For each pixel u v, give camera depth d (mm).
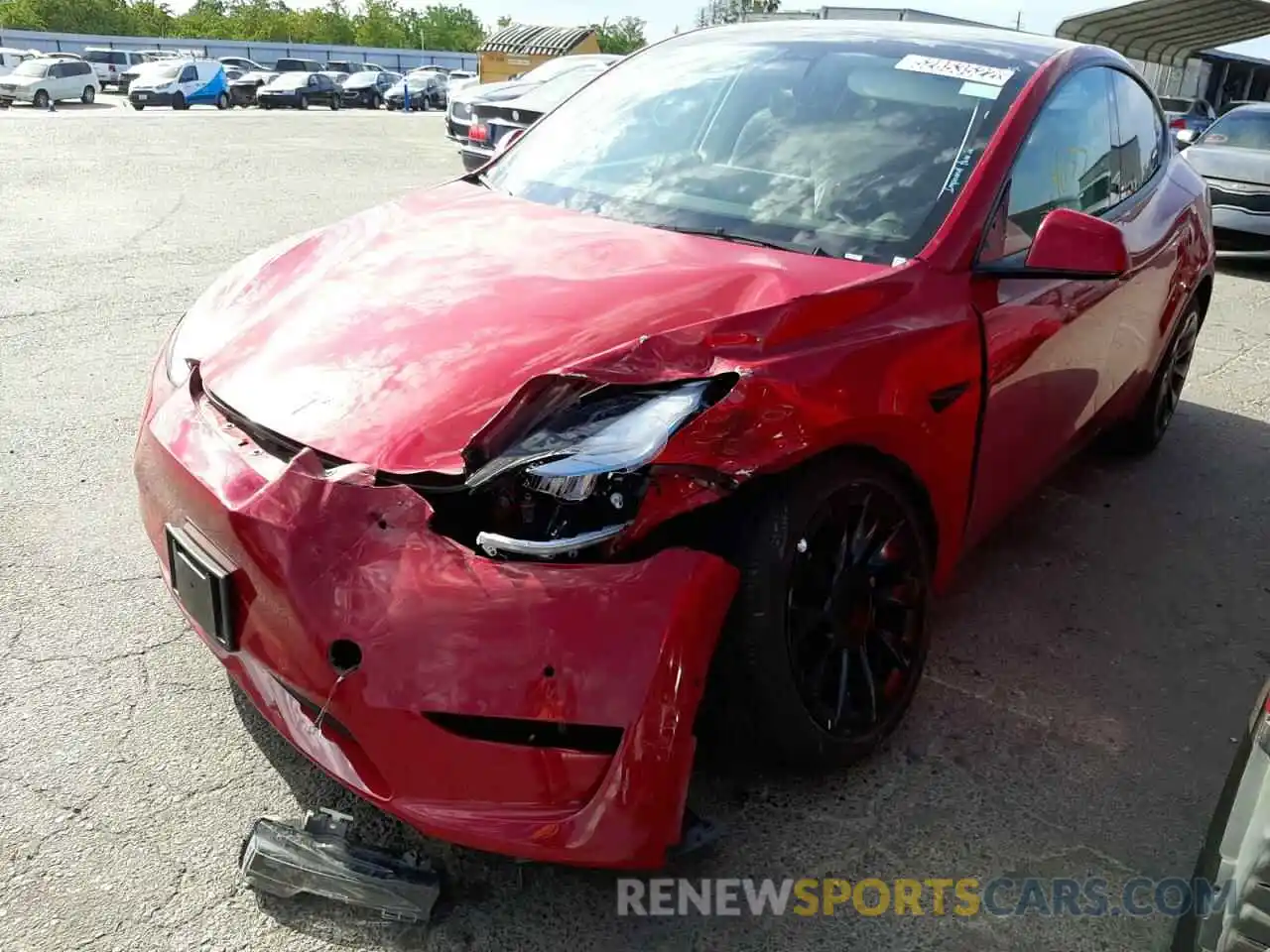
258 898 2045
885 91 3064
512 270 2498
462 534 1874
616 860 1832
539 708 1789
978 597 3408
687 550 1897
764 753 2289
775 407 2000
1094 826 2385
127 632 2900
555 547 1820
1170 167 4402
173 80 34562
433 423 1985
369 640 1803
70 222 8344
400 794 1866
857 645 2350
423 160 14391
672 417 1876
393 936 1979
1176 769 2602
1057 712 2805
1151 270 3748
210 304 2742
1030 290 2801
